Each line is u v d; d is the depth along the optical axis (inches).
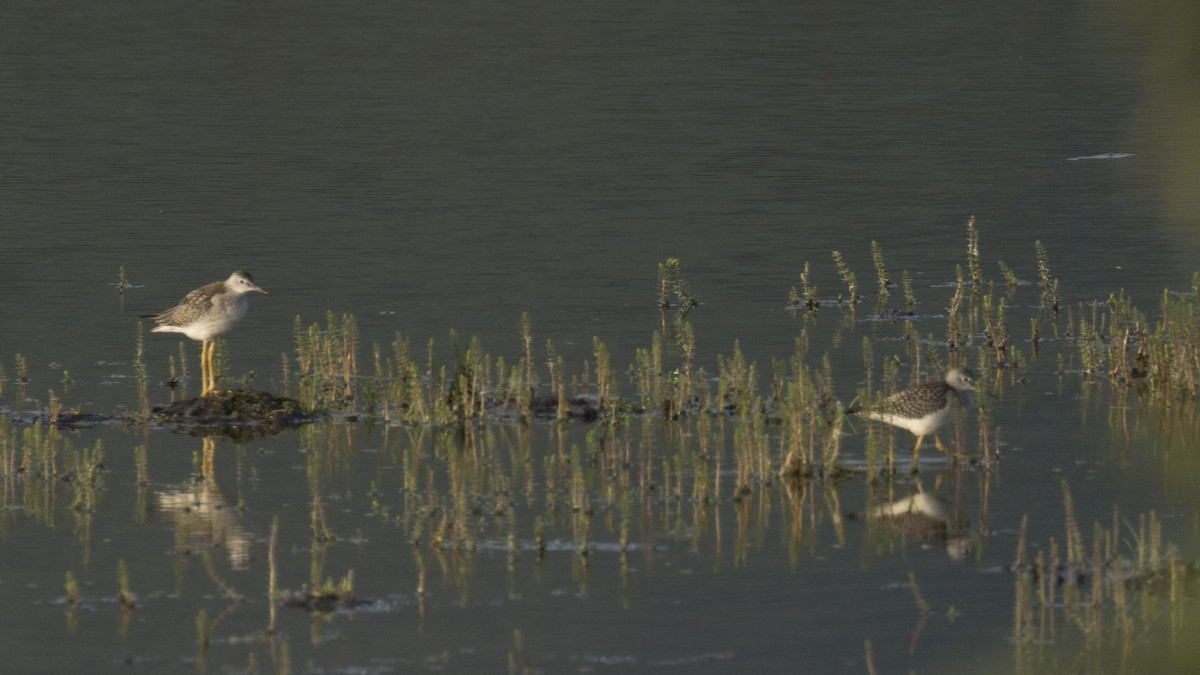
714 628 776.3
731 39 3927.2
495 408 1217.4
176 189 2258.9
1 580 840.9
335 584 832.3
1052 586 816.3
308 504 981.2
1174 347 1253.7
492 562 872.3
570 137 2746.1
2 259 1798.7
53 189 2239.2
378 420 1197.7
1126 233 1967.3
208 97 3127.5
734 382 1220.5
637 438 1136.8
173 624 778.2
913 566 866.8
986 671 714.2
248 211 2112.5
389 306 1588.3
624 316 1551.4
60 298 1615.4
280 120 2891.2
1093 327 1444.4
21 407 1210.0
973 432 1152.2
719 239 1962.4
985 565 867.4
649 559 877.2
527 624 778.8
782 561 874.1
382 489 1013.2
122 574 804.6
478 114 2977.4
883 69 3496.6
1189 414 1195.3
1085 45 3624.5
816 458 1080.2
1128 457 1077.8
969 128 2822.3
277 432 1161.4
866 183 2341.3
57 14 4200.3
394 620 783.7
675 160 2534.5
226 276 1727.4
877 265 1674.5
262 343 1438.2
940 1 4493.1
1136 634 753.0
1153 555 845.2
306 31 4040.4
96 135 2699.3
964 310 1596.9
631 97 3166.8
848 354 1400.1
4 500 986.7
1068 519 856.3
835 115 2960.1
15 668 722.8
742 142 2694.4
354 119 2913.4
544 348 1409.9
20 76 3312.0
